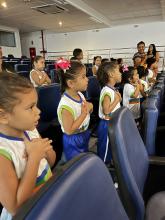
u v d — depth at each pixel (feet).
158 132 4.70
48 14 25.64
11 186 1.90
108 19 32.40
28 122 2.03
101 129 5.61
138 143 2.99
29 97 2.02
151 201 3.09
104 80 5.79
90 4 24.08
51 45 42.19
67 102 4.49
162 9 25.79
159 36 34.01
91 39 38.73
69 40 40.55
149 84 11.59
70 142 4.66
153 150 3.75
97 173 1.47
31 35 42.60
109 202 1.55
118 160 2.29
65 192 1.19
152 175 3.37
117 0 22.36
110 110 5.53
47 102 6.87
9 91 1.90
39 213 1.03
